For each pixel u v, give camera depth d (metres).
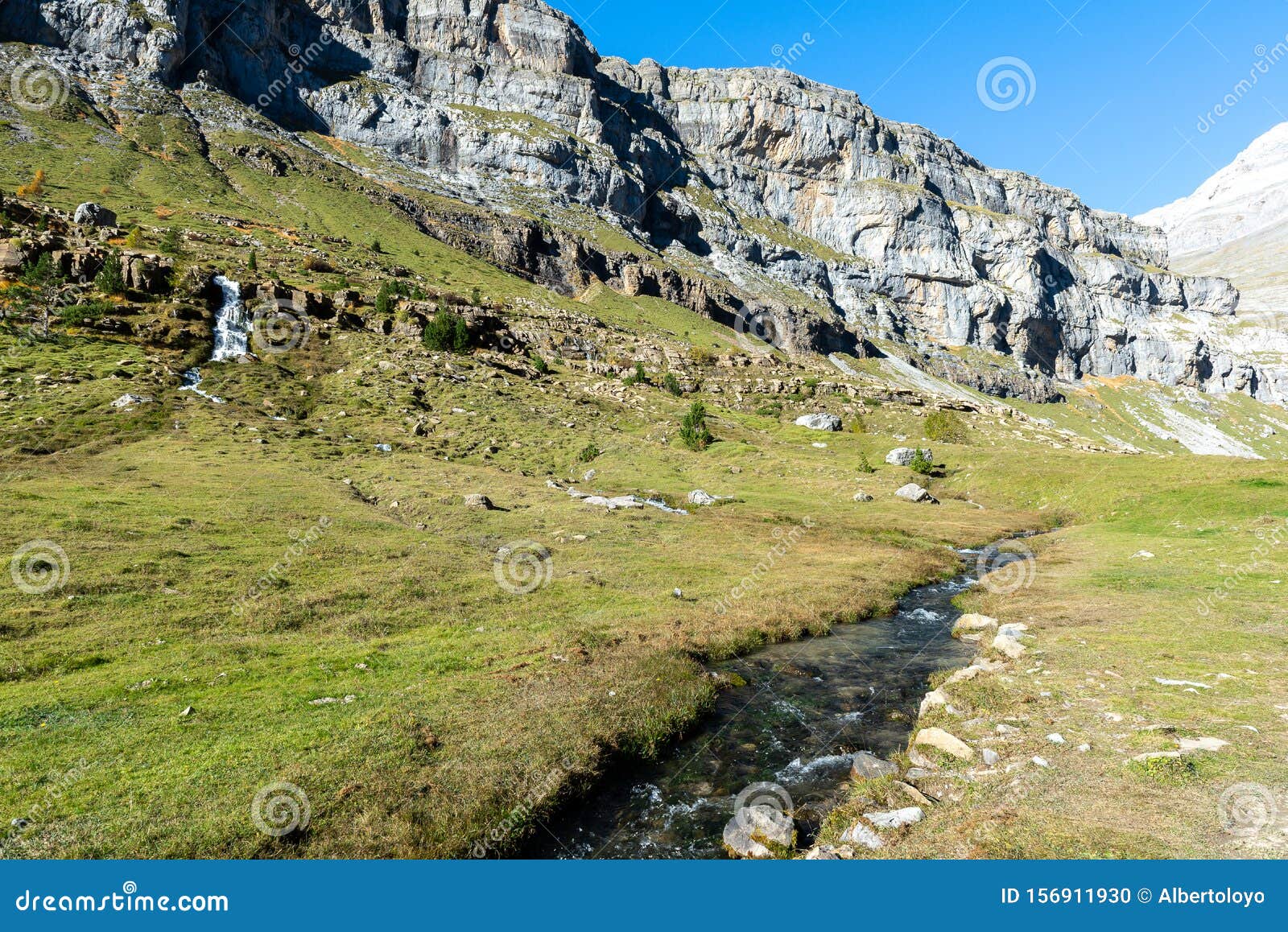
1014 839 9.75
